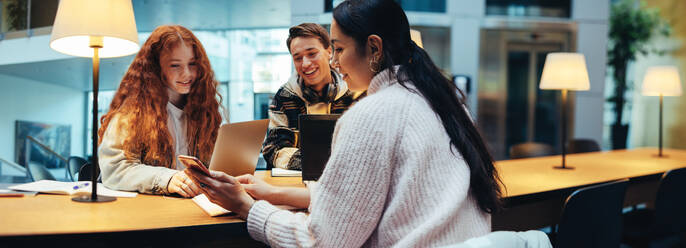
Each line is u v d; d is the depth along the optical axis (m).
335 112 2.24
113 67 5.57
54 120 6.44
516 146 3.65
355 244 0.87
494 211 0.97
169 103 1.89
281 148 2.15
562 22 6.71
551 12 6.80
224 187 1.14
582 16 6.76
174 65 1.80
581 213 1.46
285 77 5.89
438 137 0.89
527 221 2.13
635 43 7.38
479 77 6.58
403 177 0.85
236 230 1.17
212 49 5.96
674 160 3.35
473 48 6.51
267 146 2.18
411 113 0.89
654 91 3.64
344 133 0.90
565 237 1.44
